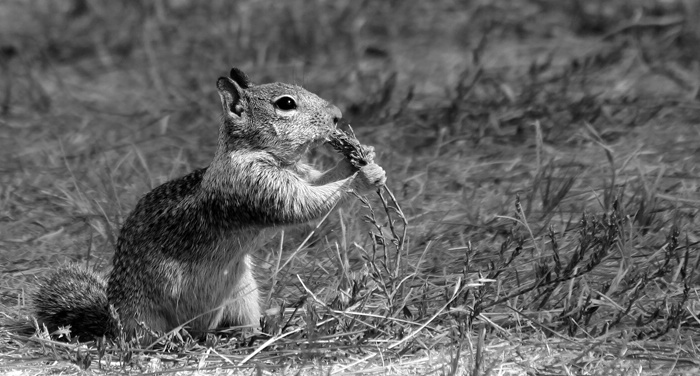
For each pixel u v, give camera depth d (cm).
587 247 991
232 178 967
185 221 978
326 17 2170
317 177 1014
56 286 1018
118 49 2150
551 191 1245
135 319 979
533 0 2183
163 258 976
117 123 1741
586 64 1733
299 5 2219
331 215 1202
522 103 1653
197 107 1769
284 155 980
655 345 901
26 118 1783
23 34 2211
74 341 966
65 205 1340
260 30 2153
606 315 976
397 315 963
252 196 964
